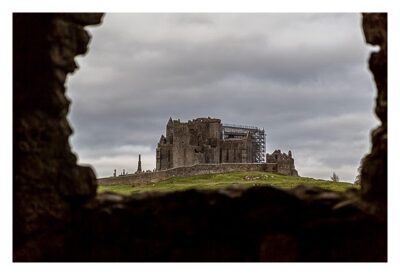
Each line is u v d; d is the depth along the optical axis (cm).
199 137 17500
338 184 9262
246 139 17712
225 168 12262
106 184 11050
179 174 11650
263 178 11131
